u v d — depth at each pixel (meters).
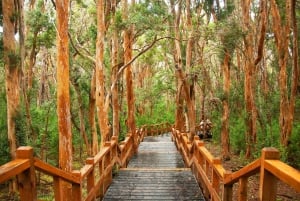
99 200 8.29
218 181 6.52
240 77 22.44
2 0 11.41
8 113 11.87
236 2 16.55
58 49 10.15
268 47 22.30
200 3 19.16
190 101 18.70
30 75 19.44
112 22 17.09
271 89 22.30
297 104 17.20
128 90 19.89
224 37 15.19
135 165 15.78
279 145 11.99
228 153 16.95
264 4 14.03
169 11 18.28
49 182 14.41
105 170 8.90
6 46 11.52
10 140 11.86
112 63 18.11
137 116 38.06
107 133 14.86
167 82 32.41
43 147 16.11
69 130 10.27
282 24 16.30
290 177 2.87
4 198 12.19
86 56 17.27
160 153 19.47
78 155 23.91
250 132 15.16
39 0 18.31
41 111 19.09
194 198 8.50
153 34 16.08
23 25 11.88
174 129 25.89
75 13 24.17
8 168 3.10
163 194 8.84
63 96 10.20
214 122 25.30
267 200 3.64
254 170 4.01
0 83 16.67
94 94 19.66
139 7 15.69
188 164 12.86
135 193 8.93
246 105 15.42
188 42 19.03
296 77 12.28
